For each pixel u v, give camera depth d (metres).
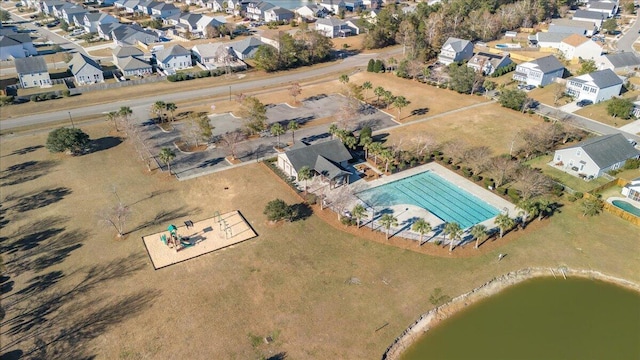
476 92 102.12
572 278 48.97
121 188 63.78
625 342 41.69
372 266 49.22
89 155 73.50
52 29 165.62
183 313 42.91
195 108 93.12
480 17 146.75
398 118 88.00
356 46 144.25
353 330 41.56
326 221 56.53
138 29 145.12
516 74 107.50
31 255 50.69
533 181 61.66
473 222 56.97
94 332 40.94
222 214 57.97
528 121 85.25
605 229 55.47
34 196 62.06
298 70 120.19
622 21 167.62
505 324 43.25
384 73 117.00
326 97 100.06
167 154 64.88
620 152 68.06
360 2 198.00
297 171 63.69
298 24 168.62
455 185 65.31
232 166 69.88
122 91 102.19
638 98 93.44
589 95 92.94
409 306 44.44
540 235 54.53
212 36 151.25
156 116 88.75
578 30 144.38
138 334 40.72
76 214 57.97
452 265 49.62
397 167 69.44
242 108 90.25
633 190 60.31
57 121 86.00
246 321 42.12
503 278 48.41
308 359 38.62
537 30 154.88
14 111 90.31
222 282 46.72
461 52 120.50
